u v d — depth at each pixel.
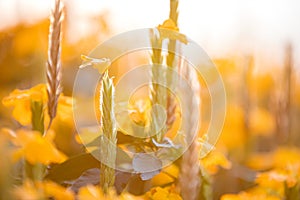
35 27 0.93
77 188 0.49
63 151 0.73
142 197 0.51
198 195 0.58
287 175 0.65
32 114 0.52
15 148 0.50
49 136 0.57
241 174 0.80
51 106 0.52
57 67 0.52
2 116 0.70
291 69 0.91
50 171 0.50
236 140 0.99
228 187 0.79
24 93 0.55
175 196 0.50
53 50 0.51
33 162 0.48
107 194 0.47
